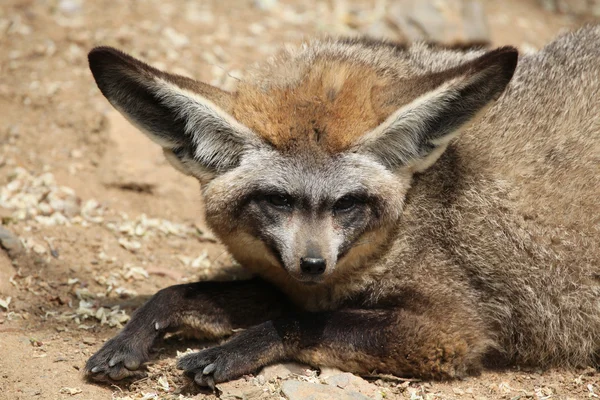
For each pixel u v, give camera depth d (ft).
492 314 36.73
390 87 35.19
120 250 44.96
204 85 35.14
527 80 39.11
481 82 32.89
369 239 34.83
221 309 36.78
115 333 37.55
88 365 33.30
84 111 54.60
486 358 37.24
